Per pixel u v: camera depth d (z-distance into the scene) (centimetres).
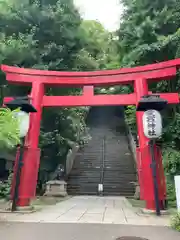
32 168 817
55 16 1200
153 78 895
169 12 1176
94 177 1612
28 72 936
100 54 1631
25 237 474
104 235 497
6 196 1090
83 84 946
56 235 491
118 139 2366
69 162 1692
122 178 1582
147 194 764
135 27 1248
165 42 1091
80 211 810
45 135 1290
